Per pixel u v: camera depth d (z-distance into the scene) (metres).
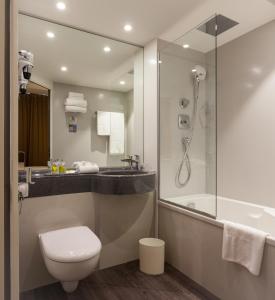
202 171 2.44
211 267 1.83
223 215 2.46
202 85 2.49
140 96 2.65
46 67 2.16
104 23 2.13
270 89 2.15
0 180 0.57
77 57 2.31
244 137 2.39
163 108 2.47
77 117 2.35
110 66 2.49
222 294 1.74
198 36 2.30
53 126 2.21
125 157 2.60
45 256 1.55
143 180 2.13
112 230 2.25
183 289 1.88
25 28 2.02
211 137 2.43
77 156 2.35
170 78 2.48
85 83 2.38
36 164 2.10
